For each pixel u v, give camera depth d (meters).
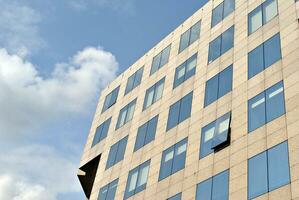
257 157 29.72
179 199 34.38
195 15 47.47
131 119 47.81
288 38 32.88
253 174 29.31
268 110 31.00
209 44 42.25
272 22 35.47
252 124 31.69
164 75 46.66
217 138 33.84
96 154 50.41
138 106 47.91
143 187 39.34
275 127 29.67
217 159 33.00
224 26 41.53
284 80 31.11
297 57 31.12
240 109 33.59
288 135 28.39
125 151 45.28
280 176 27.39
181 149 37.47
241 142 31.67
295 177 26.36
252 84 33.84
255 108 32.28
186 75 43.00
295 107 29.00
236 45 38.28
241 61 36.53
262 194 27.88
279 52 32.97
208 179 32.81
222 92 36.66
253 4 39.09
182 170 35.88
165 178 37.31
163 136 40.81
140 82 50.53
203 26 44.88
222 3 43.81
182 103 41.00
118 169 44.62
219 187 31.42
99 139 51.88
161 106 43.94
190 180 34.44
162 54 49.53
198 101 38.94
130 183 41.53
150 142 42.19
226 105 35.31
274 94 31.28
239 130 32.47
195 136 36.72
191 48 44.81
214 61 40.06
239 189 29.67
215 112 36.03
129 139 45.91
